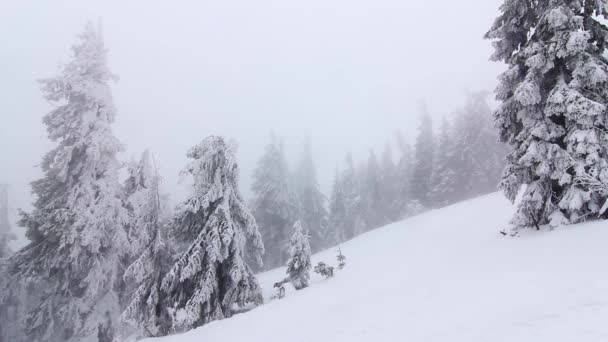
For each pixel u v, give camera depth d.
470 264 10.66
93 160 19.30
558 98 11.45
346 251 25.03
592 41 12.66
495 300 6.93
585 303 5.64
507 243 11.95
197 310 13.29
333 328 7.86
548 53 11.76
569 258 8.40
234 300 14.49
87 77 20.02
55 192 19.66
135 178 19.47
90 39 20.72
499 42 13.96
